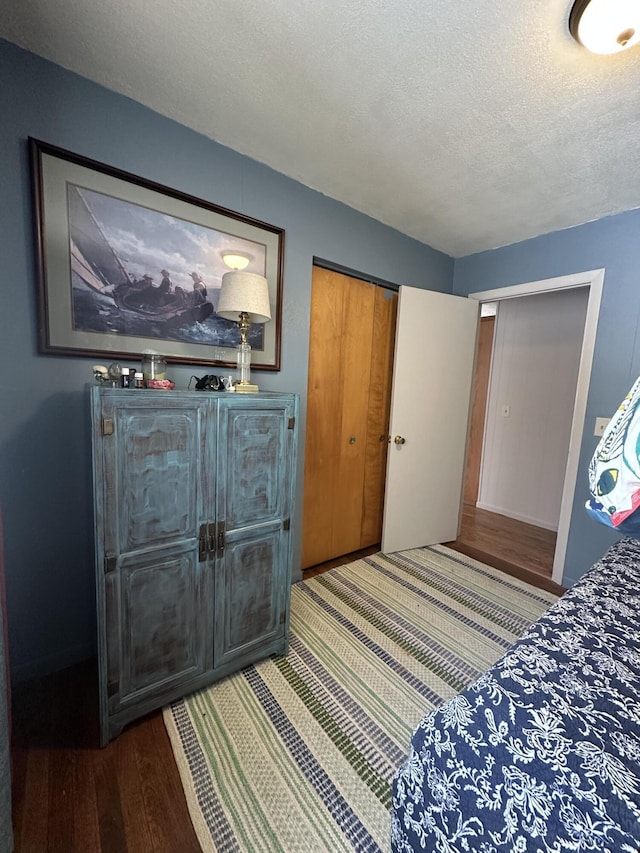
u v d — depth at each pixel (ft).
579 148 5.09
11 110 3.92
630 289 6.84
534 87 4.04
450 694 4.78
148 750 3.87
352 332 7.94
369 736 4.16
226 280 5.08
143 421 3.82
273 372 6.53
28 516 4.48
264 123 4.92
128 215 4.72
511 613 6.63
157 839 3.12
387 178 6.13
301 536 7.61
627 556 4.39
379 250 7.87
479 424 13.35
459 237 8.37
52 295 4.32
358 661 5.31
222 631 4.69
